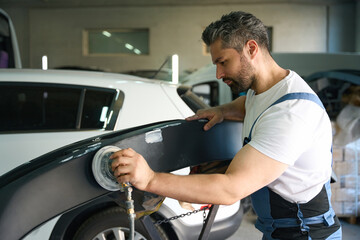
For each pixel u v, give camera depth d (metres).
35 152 1.93
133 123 2.00
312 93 0.99
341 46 11.15
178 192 0.85
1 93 2.07
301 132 0.91
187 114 2.05
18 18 11.56
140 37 11.54
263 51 1.02
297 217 1.04
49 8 11.52
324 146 1.00
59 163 0.86
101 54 11.62
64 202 0.86
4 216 0.82
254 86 1.06
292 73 1.03
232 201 0.88
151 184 0.85
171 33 11.29
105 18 11.46
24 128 2.02
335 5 11.06
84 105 2.07
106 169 0.86
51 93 2.10
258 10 11.14
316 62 5.62
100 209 1.87
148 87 2.10
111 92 2.08
